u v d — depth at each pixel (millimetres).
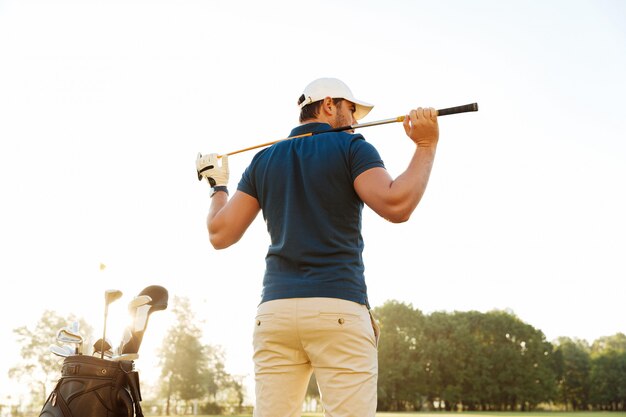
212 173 2561
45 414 2832
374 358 2027
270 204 2180
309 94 2383
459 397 68438
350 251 2043
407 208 1943
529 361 70625
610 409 78875
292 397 2059
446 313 75625
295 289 1992
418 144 2039
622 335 97875
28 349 55156
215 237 2387
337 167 2078
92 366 2852
